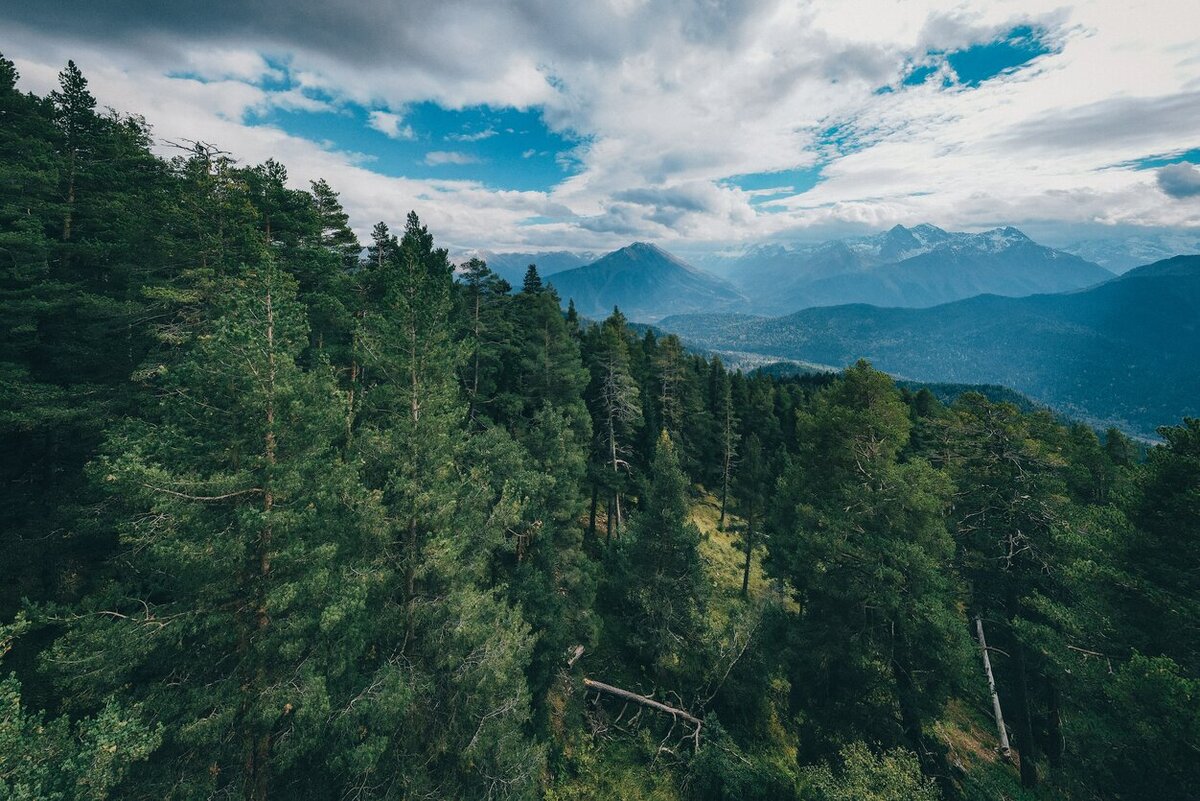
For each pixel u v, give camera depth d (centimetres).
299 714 909
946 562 2109
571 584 2177
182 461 954
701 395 5925
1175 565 1350
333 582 1036
